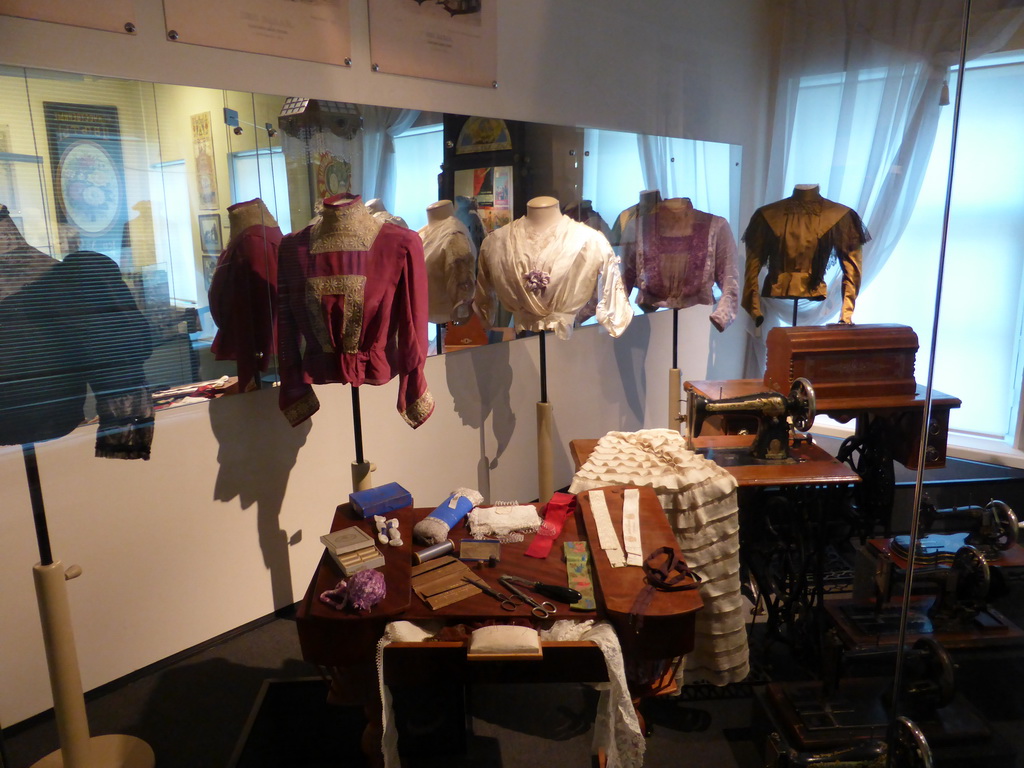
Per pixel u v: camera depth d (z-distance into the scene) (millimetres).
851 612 1971
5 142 1634
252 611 2408
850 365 2576
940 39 2660
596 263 2629
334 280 1985
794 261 3061
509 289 2645
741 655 2025
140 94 1818
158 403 2010
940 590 1352
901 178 2842
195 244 1979
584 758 1950
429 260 2498
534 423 3180
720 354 3674
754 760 1927
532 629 1464
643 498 1938
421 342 2096
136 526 2049
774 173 3350
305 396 2129
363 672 1616
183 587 2197
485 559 1739
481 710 2127
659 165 3133
